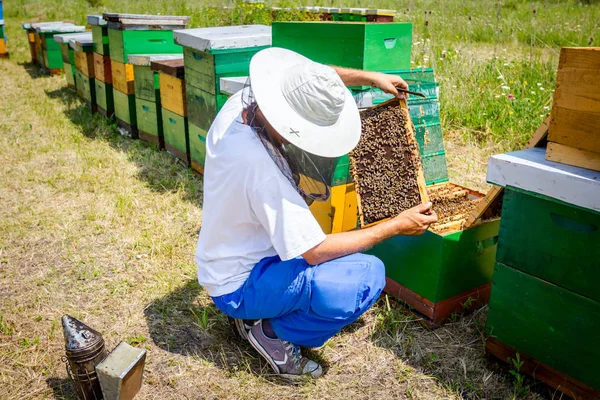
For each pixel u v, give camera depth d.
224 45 3.84
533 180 1.96
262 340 2.25
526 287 2.11
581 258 1.90
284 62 1.98
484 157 4.77
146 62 4.95
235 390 2.21
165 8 9.95
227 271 2.16
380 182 2.37
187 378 2.28
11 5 14.85
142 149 5.24
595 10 10.02
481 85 5.79
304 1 9.05
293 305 2.11
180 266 3.15
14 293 2.86
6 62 9.71
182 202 4.02
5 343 2.48
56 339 2.52
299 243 1.94
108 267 3.14
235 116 2.12
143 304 2.79
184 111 4.57
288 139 1.78
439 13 9.88
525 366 2.19
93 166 4.73
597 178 1.79
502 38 8.46
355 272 2.11
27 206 3.91
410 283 2.63
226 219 2.07
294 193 1.95
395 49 2.91
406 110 2.38
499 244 2.17
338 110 1.84
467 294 2.65
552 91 5.48
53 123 5.99
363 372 2.32
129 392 2.02
